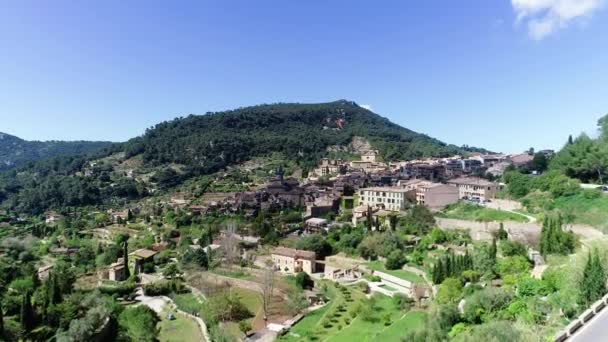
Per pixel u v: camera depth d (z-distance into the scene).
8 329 72.88
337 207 186.50
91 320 75.19
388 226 137.88
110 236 187.50
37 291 93.00
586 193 108.50
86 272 144.25
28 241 169.88
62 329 73.81
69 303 83.31
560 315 47.78
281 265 132.00
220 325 86.69
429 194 158.88
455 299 69.69
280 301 105.50
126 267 136.75
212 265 136.12
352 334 76.69
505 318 51.28
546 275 59.75
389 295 93.31
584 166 122.88
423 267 103.38
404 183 190.62
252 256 139.75
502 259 84.56
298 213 180.12
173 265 138.75
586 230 91.62
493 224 114.12
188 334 89.25
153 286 120.25
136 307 96.25
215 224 176.88
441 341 52.50
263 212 188.00
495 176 198.50
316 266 127.81
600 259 54.53
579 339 39.34
